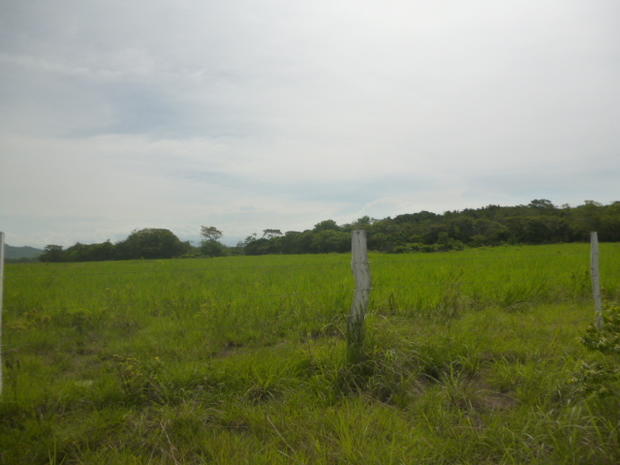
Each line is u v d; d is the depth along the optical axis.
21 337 6.17
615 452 2.74
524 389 3.82
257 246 72.88
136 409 3.67
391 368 4.03
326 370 4.20
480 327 5.93
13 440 3.07
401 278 11.12
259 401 3.83
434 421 3.33
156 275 17.06
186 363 4.73
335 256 35.38
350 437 3.04
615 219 51.88
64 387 4.04
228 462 2.82
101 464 2.84
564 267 13.17
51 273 20.48
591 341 3.11
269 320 6.85
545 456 2.78
